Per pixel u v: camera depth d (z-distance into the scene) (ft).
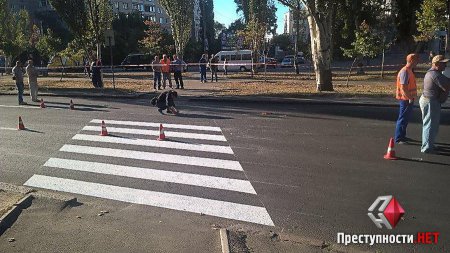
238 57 144.15
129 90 67.21
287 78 96.63
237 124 37.27
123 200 19.36
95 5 101.81
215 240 15.34
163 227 16.47
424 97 26.17
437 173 22.57
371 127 35.65
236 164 24.70
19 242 15.30
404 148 27.91
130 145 29.53
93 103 53.11
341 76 102.73
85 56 121.19
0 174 23.27
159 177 22.49
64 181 22.04
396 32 105.29
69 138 31.99
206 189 20.62
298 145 29.22
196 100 54.34
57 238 15.57
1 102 55.26
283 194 19.81
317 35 60.70
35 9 303.07
